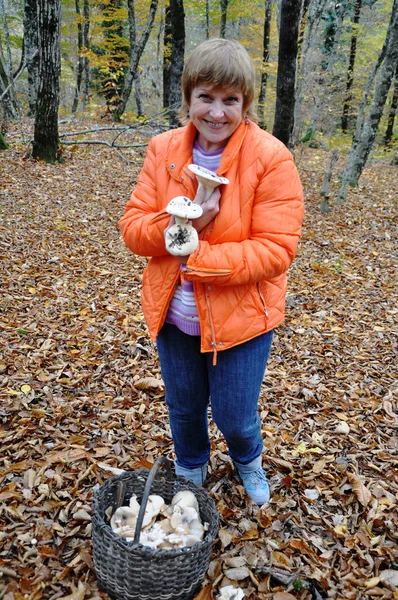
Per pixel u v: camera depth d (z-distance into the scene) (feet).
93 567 6.33
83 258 18.54
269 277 5.72
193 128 5.72
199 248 5.47
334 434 9.84
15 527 6.87
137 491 6.89
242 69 5.09
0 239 18.79
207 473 8.38
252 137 5.58
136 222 5.91
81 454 8.46
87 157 33.01
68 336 12.87
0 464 8.08
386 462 9.05
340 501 8.04
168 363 6.55
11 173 27.45
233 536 7.11
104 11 53.21
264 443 9.30
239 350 6.17
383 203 32.14
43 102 29.37
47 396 10.15
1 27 65.87
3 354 11.51
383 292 18.25
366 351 13.64
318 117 55.77
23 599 5.85
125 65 55.88
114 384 11.00
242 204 5.58
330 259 21.62
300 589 6.38
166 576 5.46
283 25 23.08
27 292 15.19
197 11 62.28
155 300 6.16
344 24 52.95
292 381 11.80
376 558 6.93
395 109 60.13
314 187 35.27
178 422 7.02
